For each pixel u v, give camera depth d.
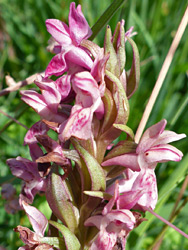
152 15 0.18
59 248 0.09
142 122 0.12
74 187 0.09
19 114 0.13
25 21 0.21
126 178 0.10
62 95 0.09
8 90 0.13
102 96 0.09
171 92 0.16
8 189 0.12
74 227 0.09
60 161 0.09
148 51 0.16
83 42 0.09
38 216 0.09
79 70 0.09
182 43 0.16
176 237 0.13
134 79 0.09
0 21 0.20
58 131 0.08
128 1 0.15
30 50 0.20
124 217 0.08
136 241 0.11
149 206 0.09
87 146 0.09
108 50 0.08
